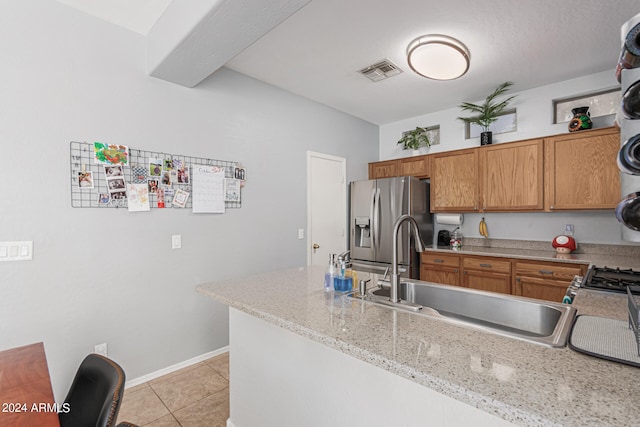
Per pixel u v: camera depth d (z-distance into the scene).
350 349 0.88
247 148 3.01
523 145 3.22
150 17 2.15
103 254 2.13
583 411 0.57
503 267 3.06
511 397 0.62
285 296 1.41
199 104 2.66
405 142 4.25
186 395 2.15
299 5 1.61
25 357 1.21
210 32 1.83
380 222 3.73
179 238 2.51
